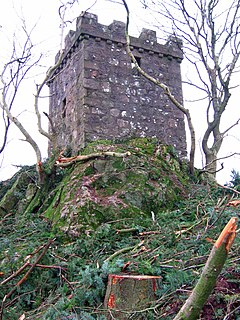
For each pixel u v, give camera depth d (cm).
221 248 172
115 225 618
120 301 356
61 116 1024
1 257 540
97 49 942
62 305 361
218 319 311
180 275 363
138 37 1016
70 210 657
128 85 951
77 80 944
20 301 431
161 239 518
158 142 873
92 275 395
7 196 870
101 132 884
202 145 988
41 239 618
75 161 786
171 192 734
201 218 586
